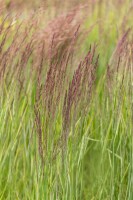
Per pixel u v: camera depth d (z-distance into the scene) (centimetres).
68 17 391
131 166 308
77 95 295
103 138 336
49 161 290
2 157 324
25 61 326
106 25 486
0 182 319
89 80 306
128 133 321
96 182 335
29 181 315
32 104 332
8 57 324
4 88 333
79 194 321
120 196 311
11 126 325
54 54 335
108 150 321
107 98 335
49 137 293
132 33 420
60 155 292
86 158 365
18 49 328
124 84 329
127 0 530
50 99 290
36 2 393
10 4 378
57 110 300
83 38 409
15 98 328
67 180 293
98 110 349
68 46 362
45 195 290
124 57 337
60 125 302
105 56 412
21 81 328
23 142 334
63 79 305
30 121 320
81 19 424
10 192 316
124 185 326
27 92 334
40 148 287
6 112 320
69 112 288
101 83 375
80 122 307
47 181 290
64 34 367
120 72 339
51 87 291
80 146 309
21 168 342
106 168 334
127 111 328
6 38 344
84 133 311
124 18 461
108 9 520
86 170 364
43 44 338
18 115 334
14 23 346
